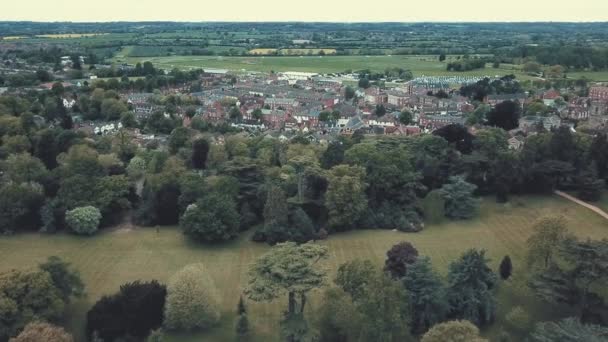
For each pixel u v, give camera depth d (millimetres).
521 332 136875
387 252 168000
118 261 180750
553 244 153875
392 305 122875
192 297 138500
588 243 139125
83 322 143875
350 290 137875
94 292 159000
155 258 183375
